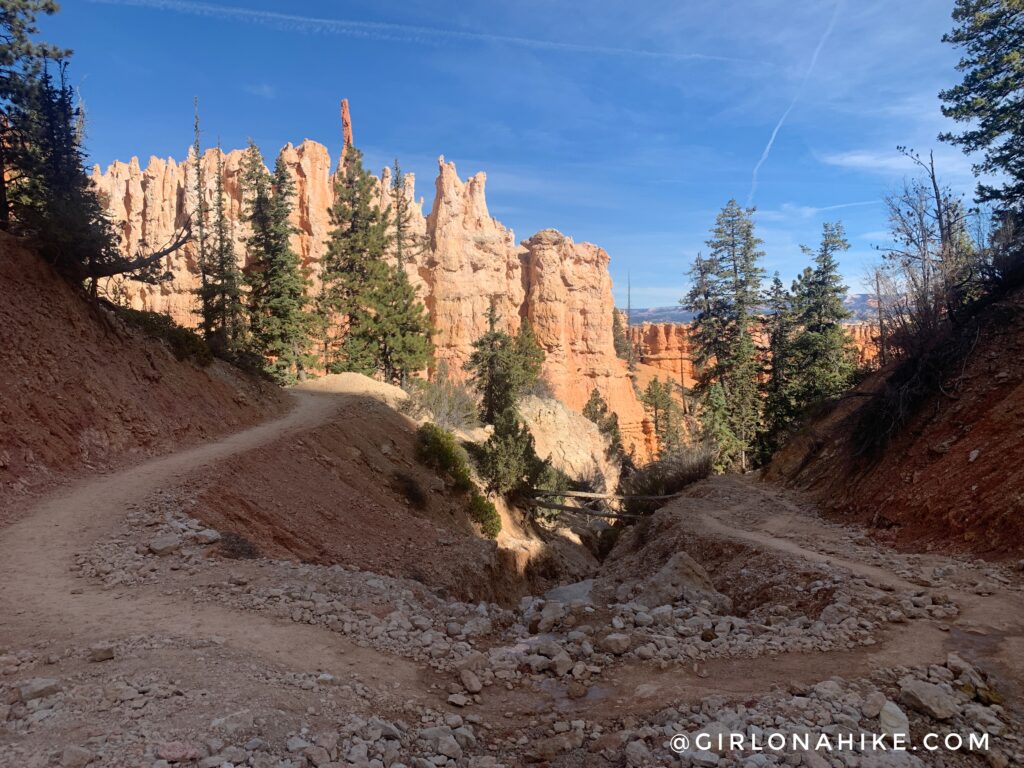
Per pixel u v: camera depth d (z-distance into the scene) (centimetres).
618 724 565
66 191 2188
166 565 1007
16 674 596
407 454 3206
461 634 830
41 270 1900
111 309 2370
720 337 4647
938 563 1123
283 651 691
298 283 4612
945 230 2062
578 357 10538
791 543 1485
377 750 487
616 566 2338
